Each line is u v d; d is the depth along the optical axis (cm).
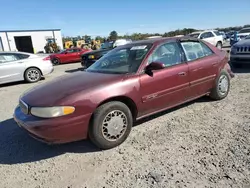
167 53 376
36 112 279
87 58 1126
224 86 468
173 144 308
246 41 776
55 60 1883
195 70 400
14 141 362
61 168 277
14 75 880
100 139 299
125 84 314
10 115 494
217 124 357
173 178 237
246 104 433
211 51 451
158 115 414
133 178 244
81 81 326
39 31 3475
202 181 228
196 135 328
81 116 281
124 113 316
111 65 380
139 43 399
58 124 270
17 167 288
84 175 258
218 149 284
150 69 336
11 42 3253
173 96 373
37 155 313
